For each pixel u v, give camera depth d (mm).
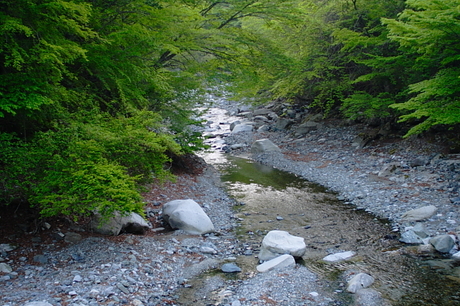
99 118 7750
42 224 7016
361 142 16625
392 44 15180
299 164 15859
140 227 7938
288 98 23469
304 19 15180
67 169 5953
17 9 6332
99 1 9672
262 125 23625
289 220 9586
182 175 13320
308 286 5965
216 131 23969
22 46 6453
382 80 17266
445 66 12898
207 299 5555
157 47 9305
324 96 20609
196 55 13047
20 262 5875
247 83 13094
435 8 9484
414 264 6719
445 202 9656
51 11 6523
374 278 6219
